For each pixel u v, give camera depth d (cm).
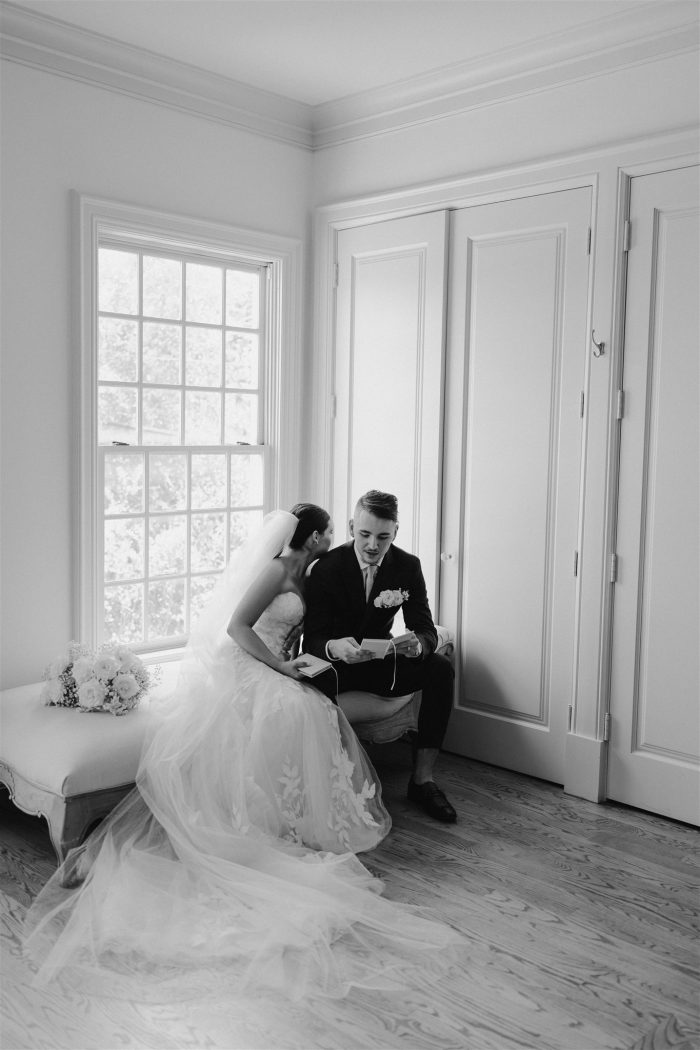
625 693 368
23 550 374
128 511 416
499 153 393
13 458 368
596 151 359
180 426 434
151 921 267
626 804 372
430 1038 224
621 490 364
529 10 344
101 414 406
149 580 426
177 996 238
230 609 347
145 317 417
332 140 454
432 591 429
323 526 356
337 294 461
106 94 383
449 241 414
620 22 346
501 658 409
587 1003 240
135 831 305
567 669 385
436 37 368
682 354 345
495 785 392
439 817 354
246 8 346
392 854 325
